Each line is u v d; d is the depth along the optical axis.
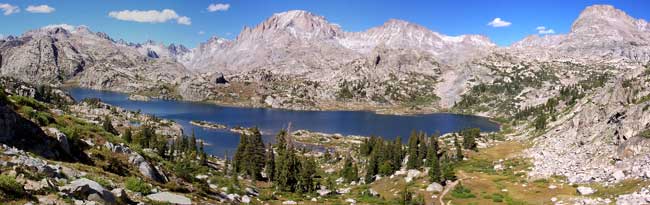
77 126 63.44
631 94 136.12
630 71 160.38
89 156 54.19
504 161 132.88
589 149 112.69
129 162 56.84
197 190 57.16
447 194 95.12
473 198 89.75
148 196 41.75
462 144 180.50
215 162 165.00
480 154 154.12
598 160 100.25
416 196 95.88
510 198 86.38
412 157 131.50
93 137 61.81
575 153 116.25
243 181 118.44
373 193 103.19
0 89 54.97
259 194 87.06
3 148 38.47
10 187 28.80
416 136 171.00
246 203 66.12
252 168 129.75
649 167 77.25
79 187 32.66
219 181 89.25
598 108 137.88
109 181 41.31
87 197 33.00
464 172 119.69
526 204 79.56
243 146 144.62
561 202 74.75
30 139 47.94
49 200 29.84
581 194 79.38
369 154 180.75
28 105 63.16
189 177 68.12
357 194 105.00
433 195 95.31
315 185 112.88
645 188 67.94
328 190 108.06
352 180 132.62
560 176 97.50
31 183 31.77
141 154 63.97
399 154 140.00
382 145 162.25
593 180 86.88
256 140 151.75
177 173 66.88
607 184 79.88
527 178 102.06
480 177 110.00
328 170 159.88
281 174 108.81
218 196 61.59
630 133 99.44
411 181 112.44
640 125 98.25
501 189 94.69
